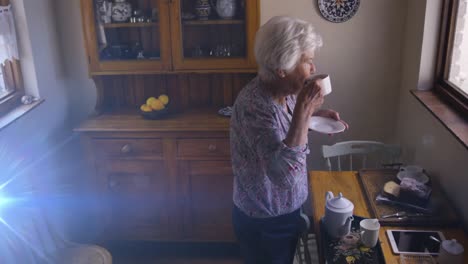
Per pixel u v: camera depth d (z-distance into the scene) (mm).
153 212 2961
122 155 2822
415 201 2061
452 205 2119
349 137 3133
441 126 2252
